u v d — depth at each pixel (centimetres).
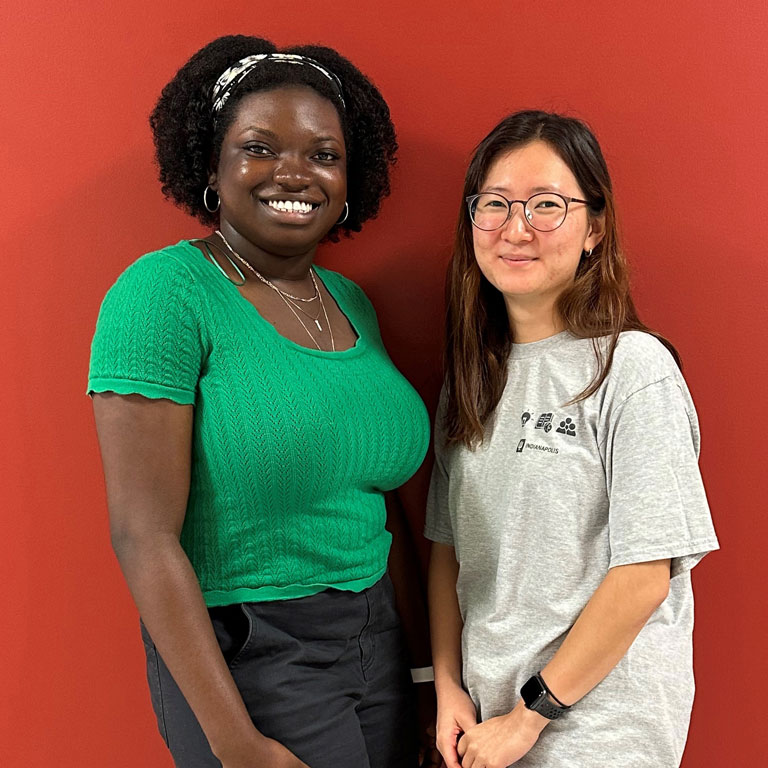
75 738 140
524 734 102
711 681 139
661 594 96
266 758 94
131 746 140
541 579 104
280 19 129
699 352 134
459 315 114
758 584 138
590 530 103
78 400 134
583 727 101
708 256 132
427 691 132
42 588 138
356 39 130
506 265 105
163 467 92
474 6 129
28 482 136
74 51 127
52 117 129
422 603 133
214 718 91
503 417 110
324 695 104
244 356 98
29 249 131
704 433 135
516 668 105
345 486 106
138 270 97
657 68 129
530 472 105
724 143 129
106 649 138
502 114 131
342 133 110
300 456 99
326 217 107
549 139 104
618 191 131
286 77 103
